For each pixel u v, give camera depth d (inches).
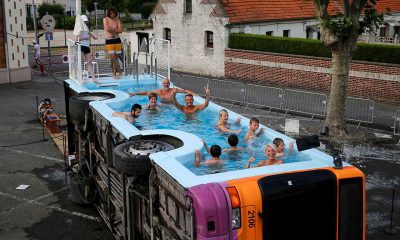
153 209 253.0
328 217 219.5
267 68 1017.5
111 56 506.0
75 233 369.7
